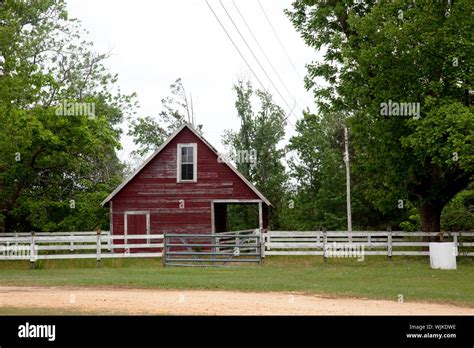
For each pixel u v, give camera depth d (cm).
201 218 4038
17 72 3709
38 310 1541
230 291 1981
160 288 2058
